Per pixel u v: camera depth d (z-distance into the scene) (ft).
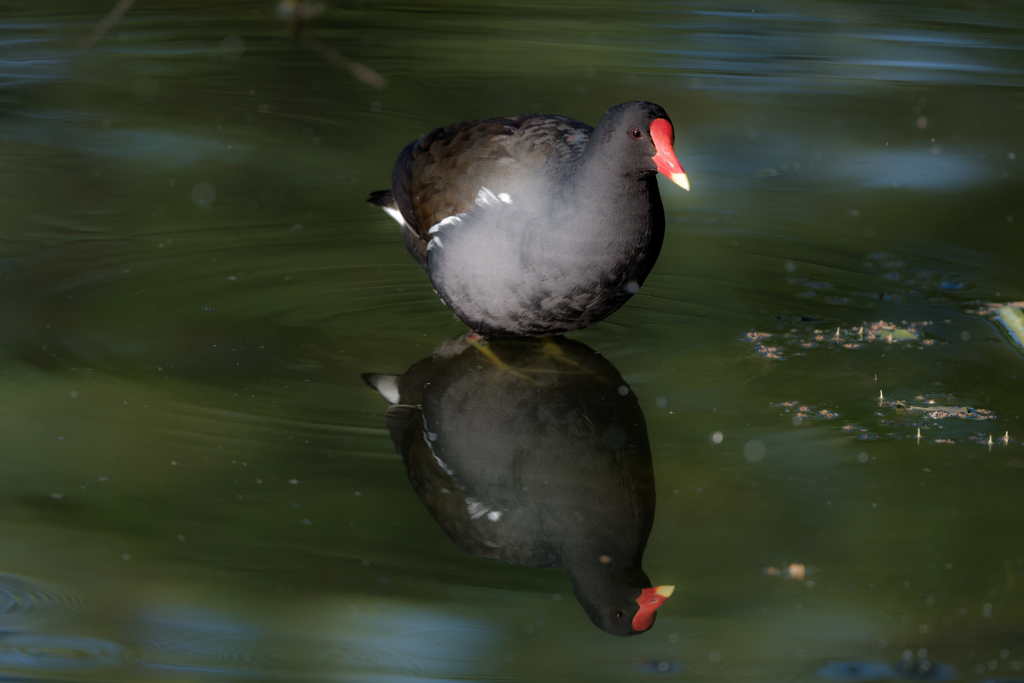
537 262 29.68
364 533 24.11
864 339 33.76
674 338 33.91
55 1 74.28
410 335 33.91
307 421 28.55
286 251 39.78
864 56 64.69
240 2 77.36
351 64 52.34
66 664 19.94
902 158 49.80
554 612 21.85
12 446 26.84
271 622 21.27
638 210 29.19
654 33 70.44
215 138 51.03
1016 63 63.10
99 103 55.21
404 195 34.68
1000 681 19.63
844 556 23.36
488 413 29.27
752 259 39.96
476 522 24.76
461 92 57.93
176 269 37.76
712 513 24.99
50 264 37.58
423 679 19.69
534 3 78.54
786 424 28.78
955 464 26.86
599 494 25.79
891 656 20.31
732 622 21.45
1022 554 23.34
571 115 53.57
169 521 24.26
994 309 35.73
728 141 51.83
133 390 29.71
